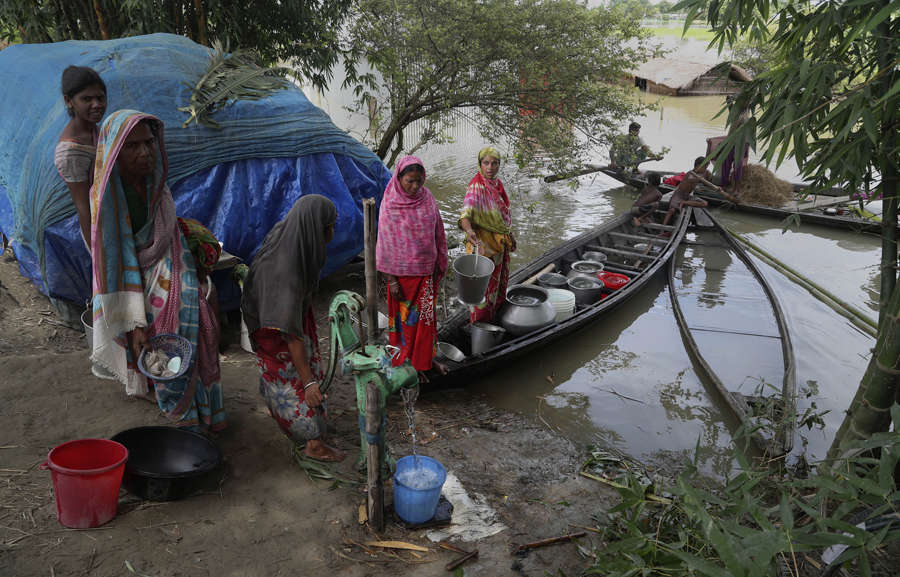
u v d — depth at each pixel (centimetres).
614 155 1261
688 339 645
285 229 337
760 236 1026
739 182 1187
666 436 501
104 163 311
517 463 433
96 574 275
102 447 314
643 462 461
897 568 307
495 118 980
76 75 327
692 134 1706
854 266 891
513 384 570
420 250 479
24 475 332
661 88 2352
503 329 571
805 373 607
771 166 1405
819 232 1047
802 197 388
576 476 423
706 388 576
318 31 893
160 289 344
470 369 532
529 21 912
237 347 538
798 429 511
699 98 2286
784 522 241
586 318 633
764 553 222
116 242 327
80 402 404
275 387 363
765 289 797
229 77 604
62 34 790
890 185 371
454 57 916
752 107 368
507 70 938
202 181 560
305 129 614
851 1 327
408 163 460
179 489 326
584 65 937
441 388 535
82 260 498
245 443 389
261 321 337
